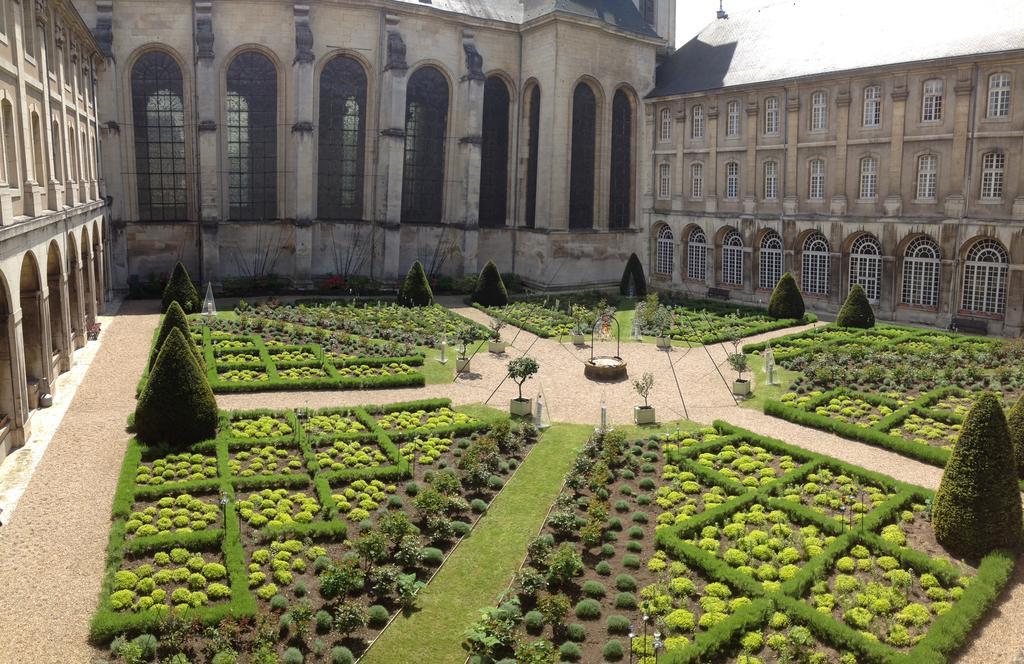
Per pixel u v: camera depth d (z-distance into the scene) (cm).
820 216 5459
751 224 5925
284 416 3045
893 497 2325
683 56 6856
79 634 1653
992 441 2025
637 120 6862
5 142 2745
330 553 2042
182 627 1630
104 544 2019
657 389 3675
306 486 2428
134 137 5694
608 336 4728
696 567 2000
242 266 5997
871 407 3281
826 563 1973
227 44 5775
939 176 4838
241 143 5959
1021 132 4456
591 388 3684
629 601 1841
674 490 2466
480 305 5528
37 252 2952
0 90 2603
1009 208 4556
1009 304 4594
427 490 2236
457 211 6619
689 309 5600
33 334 3050
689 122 6362
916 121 4900
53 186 3366
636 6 7194
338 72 6116
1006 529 2033
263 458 2638
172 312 3406
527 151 6788
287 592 1848
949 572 1914
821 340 4494
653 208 6812
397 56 5944
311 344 4122
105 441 2728
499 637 1652
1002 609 1830
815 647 1677
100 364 3716
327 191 6231
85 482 2389
